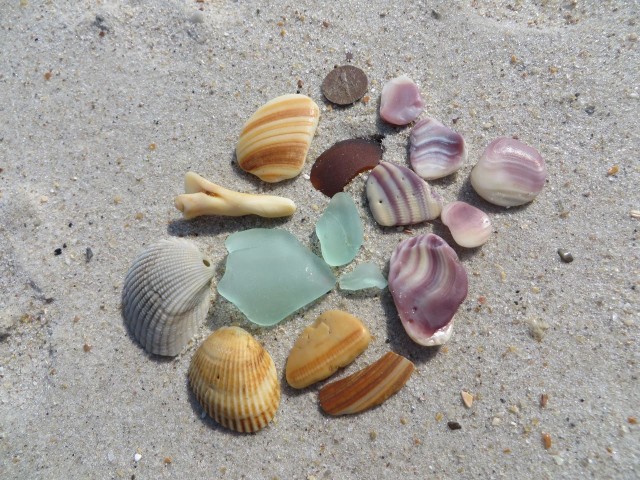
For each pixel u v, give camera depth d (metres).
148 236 0.22
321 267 0.20
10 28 0.26
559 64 0.24
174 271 0.20
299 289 0.20
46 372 0.20
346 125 0.24
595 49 0.24
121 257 0.22
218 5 0.26
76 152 0.23
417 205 0.21
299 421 0.19
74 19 0.26
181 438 0.19
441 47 0.25
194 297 0.20
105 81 0.25
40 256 0.22
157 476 0.19
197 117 0.24
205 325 0.21
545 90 0.24
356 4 0.26
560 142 0.23
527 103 0.23
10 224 0.22
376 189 0.22
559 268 0.21
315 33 0.25
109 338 0.20
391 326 0.20
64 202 0.23
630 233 0.21
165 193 0.23
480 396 0.19
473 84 0.24
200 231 0.22
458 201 0.22
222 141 0.24
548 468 0.18
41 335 0.21
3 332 0.21
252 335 0.20
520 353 0.19
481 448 0.18
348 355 0.19
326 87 0.24
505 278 0.21
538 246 0.21
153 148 0.23
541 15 0.25
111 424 0.19
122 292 0.21
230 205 0.21
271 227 0.22
